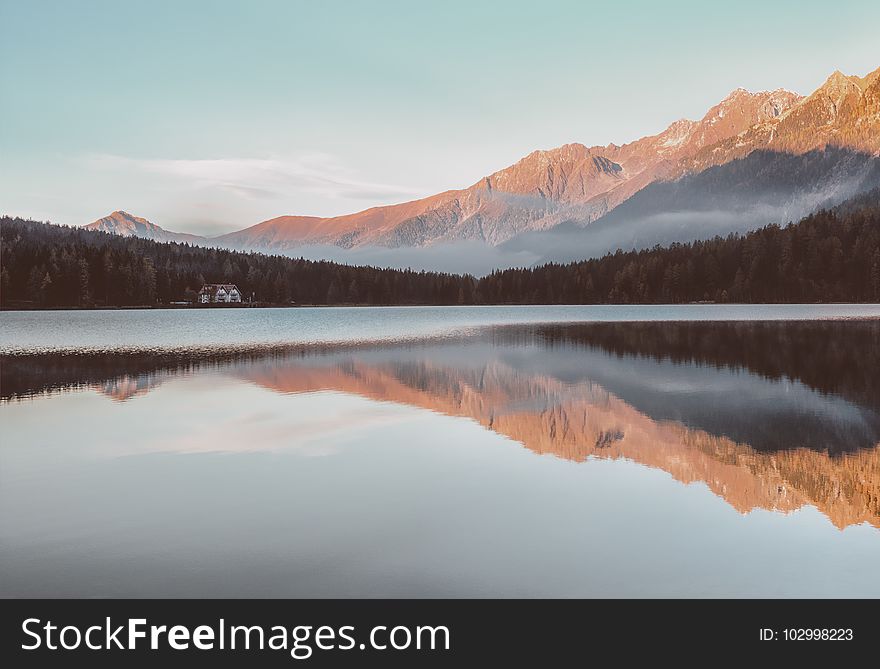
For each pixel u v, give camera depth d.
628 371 43.50
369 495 18.05
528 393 34.75
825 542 14.93
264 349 61.81
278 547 14.59
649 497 17.88
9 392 35.59
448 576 13.33
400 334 85.00
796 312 136.50
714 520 16.20
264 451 22.78
